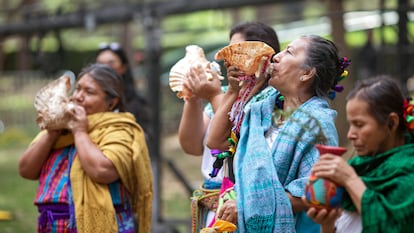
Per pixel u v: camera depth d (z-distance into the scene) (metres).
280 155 4.91
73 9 16.83
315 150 4.86
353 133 4.32
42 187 6.40
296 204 4.86
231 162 5.42
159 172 11.57
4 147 24.80
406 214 4.07
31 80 28.77
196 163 19.83
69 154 6.41
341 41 16.39
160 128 12.05
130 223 6.44
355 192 4.11
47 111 6.27
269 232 4.80
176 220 11.52
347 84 16.14
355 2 24.30
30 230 11.54
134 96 8.50
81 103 6.52
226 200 5.15
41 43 15.44
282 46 12.77
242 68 5.19
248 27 5.90
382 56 14.68
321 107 4.96
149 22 13.09
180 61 5.99
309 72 5.02
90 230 6.14
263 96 5.30
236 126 5.31
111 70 6.71
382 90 4.26
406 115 4.29
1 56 29.17
